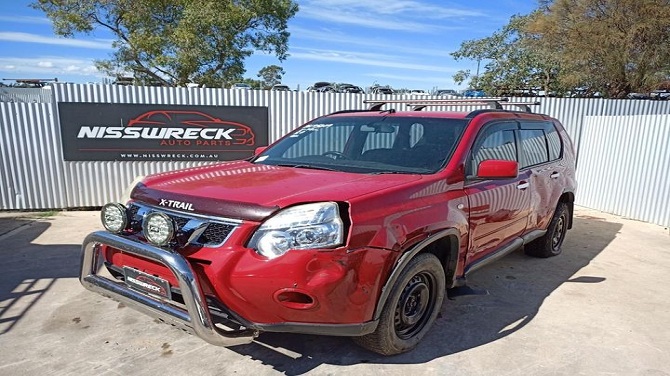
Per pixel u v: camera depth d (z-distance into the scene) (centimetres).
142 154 830
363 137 407
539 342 344
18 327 351
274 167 365
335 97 909
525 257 561
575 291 450
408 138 390
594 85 2034
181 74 2109
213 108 844
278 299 251
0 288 429
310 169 355
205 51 2030
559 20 1991
